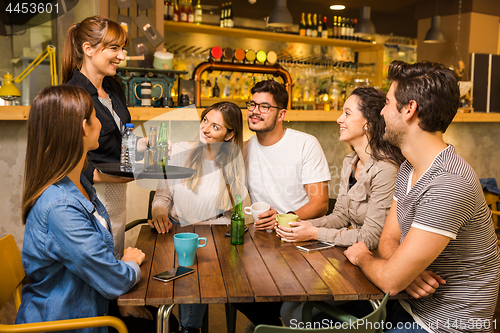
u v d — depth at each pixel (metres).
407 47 8.20
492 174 4.95
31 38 4.60
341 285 1.25
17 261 1.50
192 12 4.95
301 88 6.33
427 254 1.16
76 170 1.27
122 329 1.19
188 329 1.91
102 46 1.90
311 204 2.10
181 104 3.37
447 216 1.15
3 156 2.90
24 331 1.13
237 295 1.17
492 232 1.27
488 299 1.25
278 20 4.61
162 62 3.27
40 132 1.18
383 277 1.21
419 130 1.23
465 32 5.59
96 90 1.94
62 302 1.21
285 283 1.26
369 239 1.61
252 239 1.69
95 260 1.15
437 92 1.17
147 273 1.33
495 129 4.89
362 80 5.93
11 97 3.00
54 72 3.19
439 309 1.28
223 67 3.68
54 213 1.16
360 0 5.86
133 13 3.35
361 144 1.76
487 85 4.94
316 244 1.62
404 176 1.39
